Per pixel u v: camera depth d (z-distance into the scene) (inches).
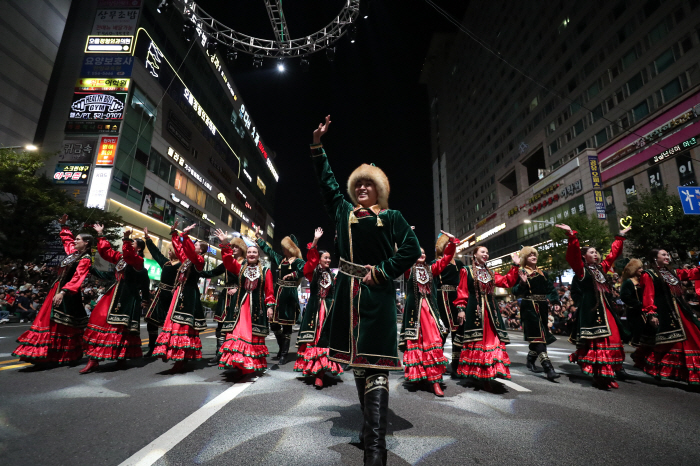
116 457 80.3
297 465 77.2
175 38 1413.6
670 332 178.4
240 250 201.6
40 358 175.6
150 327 237.5
